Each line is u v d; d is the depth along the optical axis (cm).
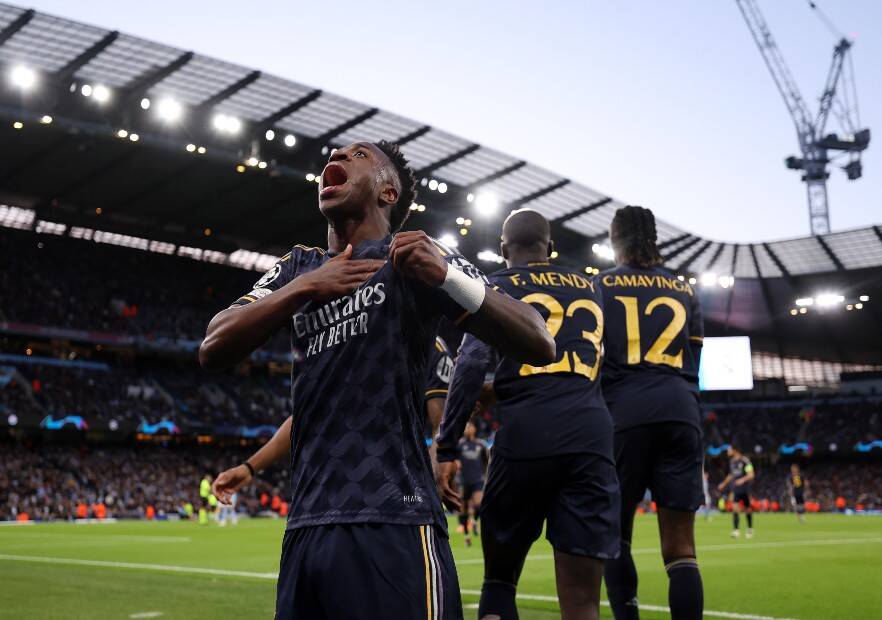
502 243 437
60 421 4016
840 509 4866
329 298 220
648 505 4525
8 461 3962
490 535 392
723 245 4956
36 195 4269
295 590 216
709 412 6112
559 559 370
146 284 4925
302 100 3419
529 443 376
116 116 3369
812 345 6059
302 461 227
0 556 1310
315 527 215
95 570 1027
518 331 220
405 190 259
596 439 374
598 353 401
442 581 214
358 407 220
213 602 712
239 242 4994
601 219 4484
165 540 1827
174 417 4462
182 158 3741
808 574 952
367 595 204
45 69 3072
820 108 9225
